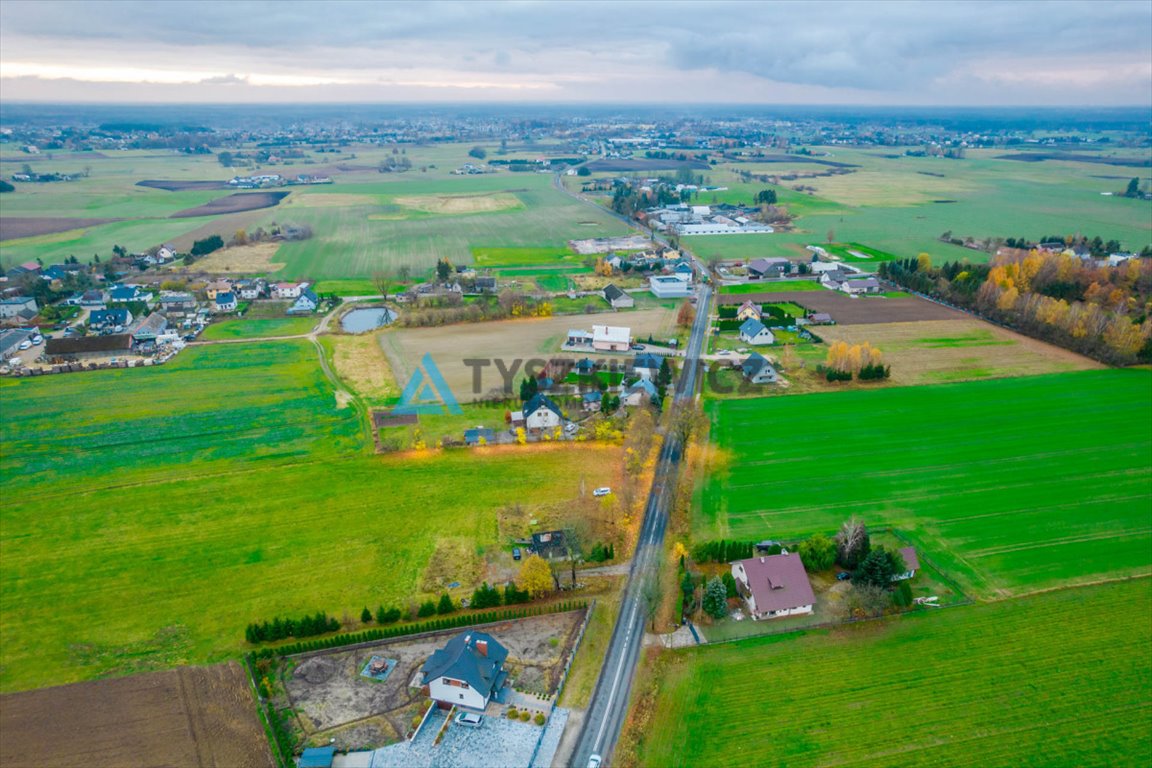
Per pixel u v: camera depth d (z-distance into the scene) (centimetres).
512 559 7781
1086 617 6869
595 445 10325
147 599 7175
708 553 7694
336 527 8356
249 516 8569
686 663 6400
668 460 9894
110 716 5828
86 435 10650
